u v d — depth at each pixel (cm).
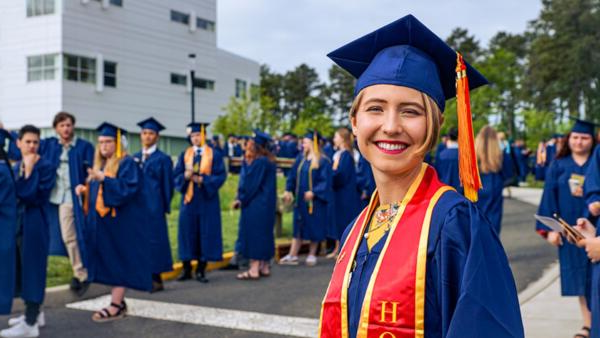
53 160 755
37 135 561
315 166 935
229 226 1295
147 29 3588
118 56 3419
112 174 611
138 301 695
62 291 737
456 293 142
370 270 157
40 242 554
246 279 827
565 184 536
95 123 3300
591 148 537
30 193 542
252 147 819
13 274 538
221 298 706
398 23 165
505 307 135
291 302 678
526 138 4016
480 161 737
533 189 2466
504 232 1196
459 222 146
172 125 3772
